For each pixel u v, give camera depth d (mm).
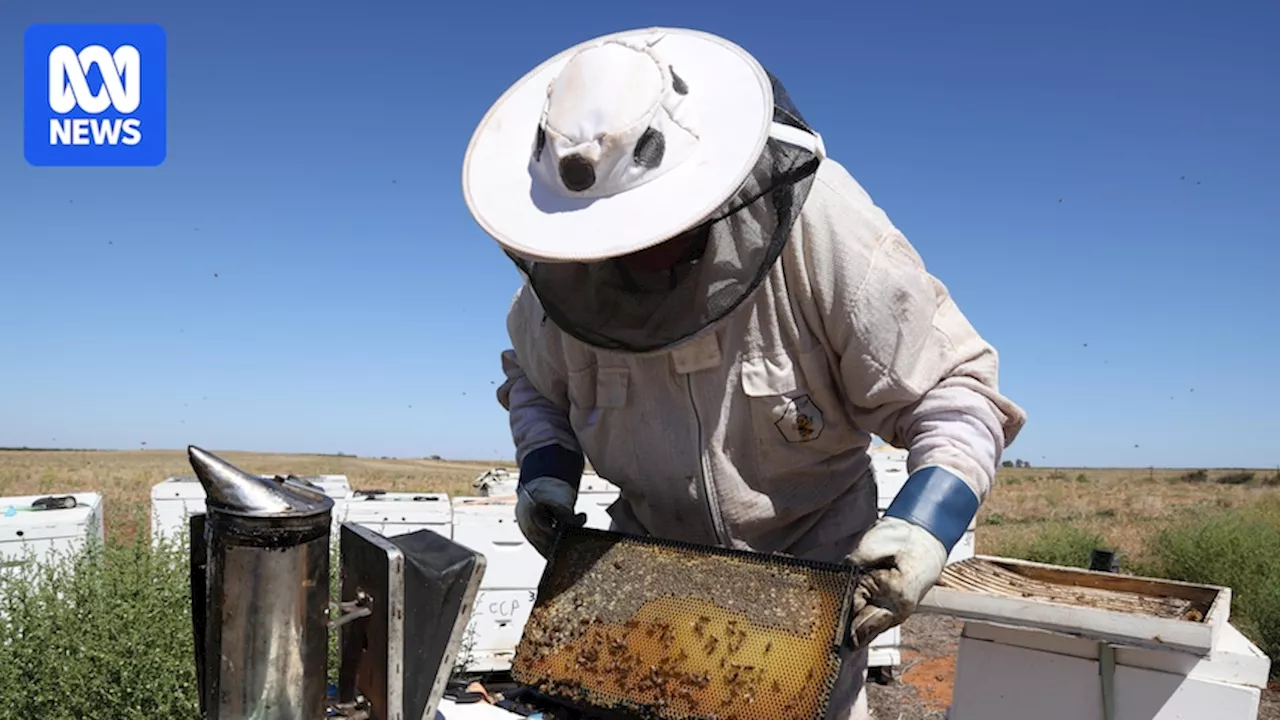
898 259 2332
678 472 2557
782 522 2623
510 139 2297
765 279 2338
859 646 2023
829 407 2508
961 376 2432
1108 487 44188
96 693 4188
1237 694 3467
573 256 1931
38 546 5812
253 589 1411
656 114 2012
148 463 54781
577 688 2146
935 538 2109
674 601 2145
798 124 2189
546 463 2822
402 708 1506
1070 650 3775
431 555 1573
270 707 1431
